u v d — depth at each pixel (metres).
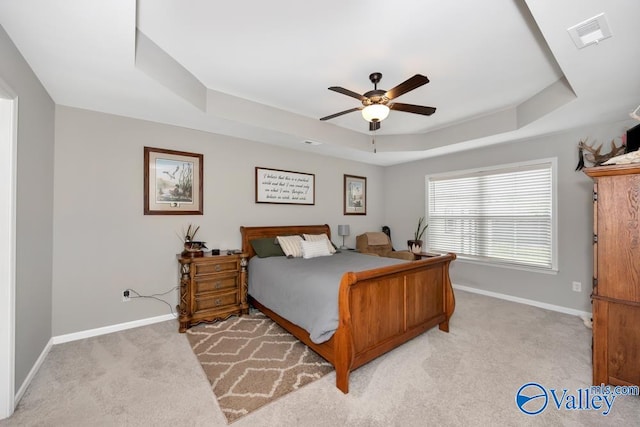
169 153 3.23
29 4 1.39
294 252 3.70
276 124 3.41
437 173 4.92
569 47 1.75
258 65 2.44
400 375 2.16
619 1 1.37
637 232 1.88
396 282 2.42
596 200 2.03
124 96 2.47
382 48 2.16
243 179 3.85
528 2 1.41
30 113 2.06
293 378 2.12
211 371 2.20
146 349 2.54
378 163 5.49
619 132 3.09
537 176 3.77
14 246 1.79
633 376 1.89
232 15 1.80
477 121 3.74
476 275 4.41
